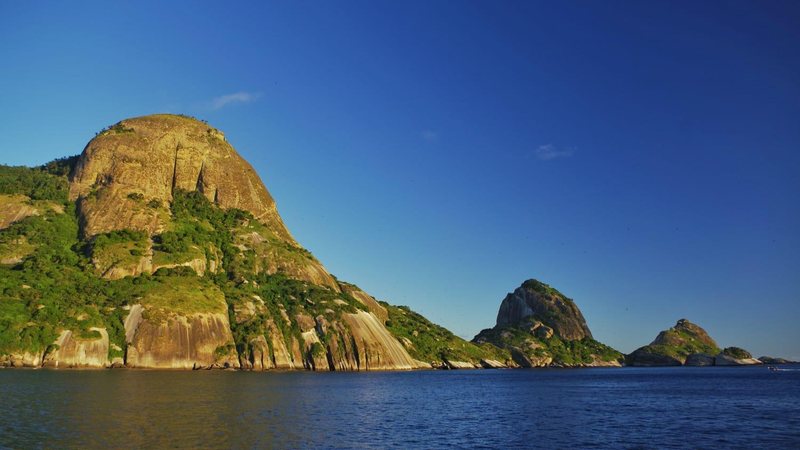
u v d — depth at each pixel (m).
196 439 51.41
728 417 81.00
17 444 47.09
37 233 182.62
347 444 53.47
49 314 141.25
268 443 51.59
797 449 56.56
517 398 109.06
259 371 158.62
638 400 107.31
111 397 77.81
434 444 56.25
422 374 194.50
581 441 60.00
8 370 124.00
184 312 158.75
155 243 194.00
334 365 185.75
